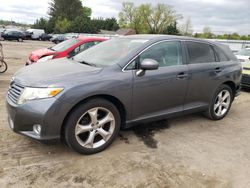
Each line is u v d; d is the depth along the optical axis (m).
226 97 5.32
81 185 2.91
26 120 3.17
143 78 3.80
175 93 4.28
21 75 3.56
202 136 4.42
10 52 19.30
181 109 4.48
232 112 5.92
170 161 3.51
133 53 3.82
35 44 34.00
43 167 3.20
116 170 3.22
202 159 3.62
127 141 4.04
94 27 71.88
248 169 3.44
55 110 3.12
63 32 76.06
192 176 3.19
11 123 3.42
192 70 4.45
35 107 3.11
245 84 7.95
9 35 36.50
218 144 4.14
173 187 2.96
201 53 4.76
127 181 3.02
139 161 3.46
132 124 3.91
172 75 4.14
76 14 91.75
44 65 3.95
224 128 4.86
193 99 4.62
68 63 4.04
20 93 3.27
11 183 2.85
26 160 3.32
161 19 70.81
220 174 3.28
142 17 71.31
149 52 3.98
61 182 2.94
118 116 3.71
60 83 3.20
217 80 4.93
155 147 3.89
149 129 4.57
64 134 3.36
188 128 4.74
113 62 3.77
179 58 4.37
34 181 2.92
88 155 3.54
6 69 9.71
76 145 3.39
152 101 4.00
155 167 3.34
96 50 4.49
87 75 3.42
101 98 3.52
